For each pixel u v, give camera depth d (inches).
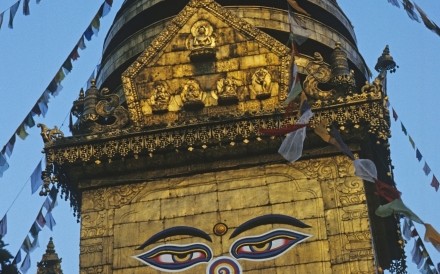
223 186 1480.1
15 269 1370.6
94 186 1509.6
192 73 1579.7
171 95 1567.4
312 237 1412.4
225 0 1769.2
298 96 1494.8
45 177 1502.2
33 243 1573.6
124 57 1779.0
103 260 1439.5
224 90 1553.9
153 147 1496.1
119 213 1482.5
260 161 1491.1
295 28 1733.5
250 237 1425.9
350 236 1405.0
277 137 1485.0
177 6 1797.5
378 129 1465.3
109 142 1507.1
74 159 1502.2
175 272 1413.6
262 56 1578.5
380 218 1584.6
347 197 1441.9
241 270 1398.9
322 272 1380.4
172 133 1501.0
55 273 1756.9
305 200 1448.1
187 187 1488.7
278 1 1776.6
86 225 1476.4
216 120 1499.8
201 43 1600.6
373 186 1498.5
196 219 1455.5
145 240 1449.3
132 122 1551.4
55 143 1509.6
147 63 1595.7
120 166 1512.1
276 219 1434.5
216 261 1411.2
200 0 1636.3
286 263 1395.2
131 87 1577.3
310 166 1478.8
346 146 1408.7
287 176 1475.1
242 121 1494.8
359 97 1481.3
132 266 1428.4
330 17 1831.9
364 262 1379.2
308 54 1742.1
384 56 1686.8
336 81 1510.8
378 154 1577.3
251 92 1552.7
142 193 1494.8
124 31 1830.7
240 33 1601.9
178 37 1615.4
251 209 1450.5
